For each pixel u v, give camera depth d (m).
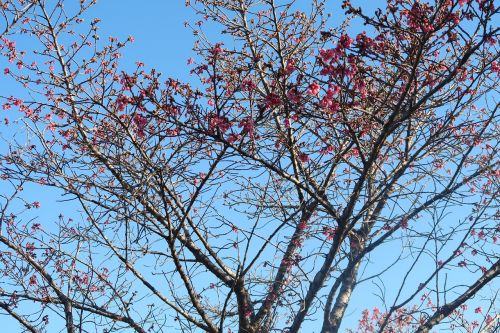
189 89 7.01
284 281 8.13
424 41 6.38
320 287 7.82
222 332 7.55
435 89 6.55
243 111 7.38
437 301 7.04
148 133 7.38
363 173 6.96
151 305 7.91
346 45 6.46
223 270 8.40
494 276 8.07
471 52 6.46
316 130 7.58
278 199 7.94
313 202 7.93
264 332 8.09
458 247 7.17
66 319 7.95
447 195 7.24
